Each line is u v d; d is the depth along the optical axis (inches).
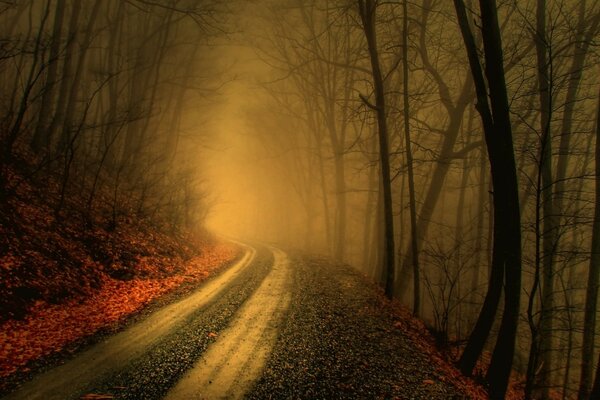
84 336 292.8
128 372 236.4
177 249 692.7
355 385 233.5
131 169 882.8
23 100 442.0
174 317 355.9
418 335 380.2
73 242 456.4
